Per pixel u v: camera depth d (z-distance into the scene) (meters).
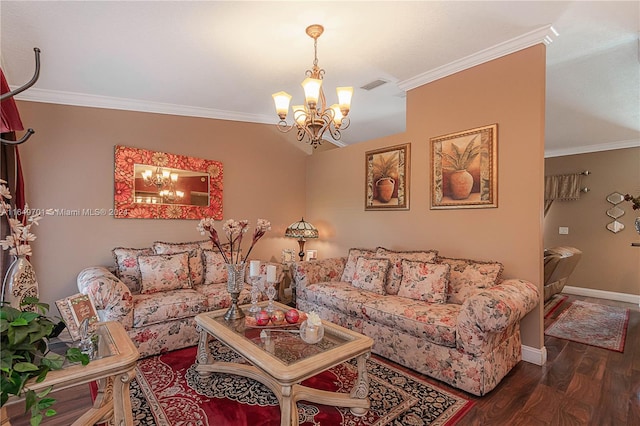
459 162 3.21
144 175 3.70
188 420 1.88
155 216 3.76
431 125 3.46
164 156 3.84
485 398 2.16
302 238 4.50
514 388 2.29
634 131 4.75
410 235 3.68
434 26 2.54
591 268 5.46
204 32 2.49
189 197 4.02
